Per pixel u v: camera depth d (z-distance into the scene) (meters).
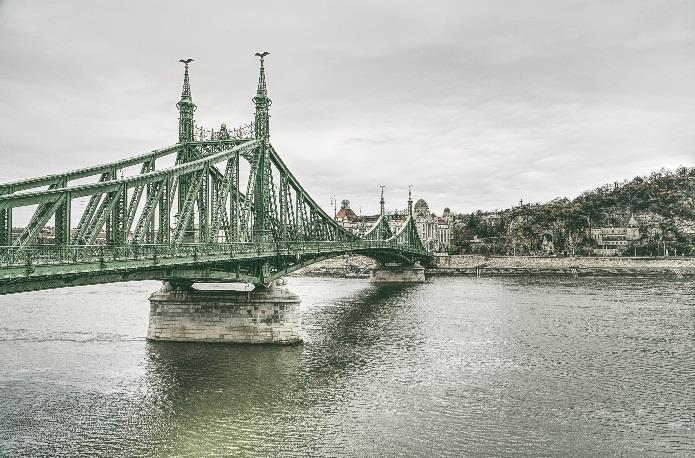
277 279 63.66
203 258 43.09
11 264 26.27
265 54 61.41
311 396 41.34
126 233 36.22
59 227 30.89
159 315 59.12
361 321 77.25
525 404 39.97
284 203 64.94
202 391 42.19
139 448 31.84
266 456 31.09
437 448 32.28
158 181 41.28
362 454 31.42
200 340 58.25
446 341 62.31
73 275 30.45
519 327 71.81
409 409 38.78
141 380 44.66
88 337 61.28
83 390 41.94
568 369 49.66
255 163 59.12
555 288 132.00
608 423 36.34
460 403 40.12
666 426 35.91
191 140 57.59
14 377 45.06
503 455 31.41
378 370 48.88
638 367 50.44
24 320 74.06
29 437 33.06
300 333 66.50
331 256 80.31
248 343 57.84
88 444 32.25
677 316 81.56
